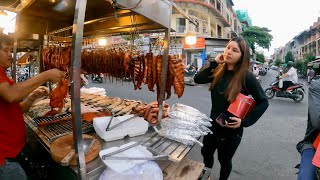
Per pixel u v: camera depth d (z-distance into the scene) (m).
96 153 1.78
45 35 4.20
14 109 1.92
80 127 1.56
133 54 3.13
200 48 19.56
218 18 30.25
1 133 1.81
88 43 4.89
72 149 1.81
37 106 3.37
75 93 1.52
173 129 2.09
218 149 2.76
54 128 2.42
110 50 3.55
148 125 2.41
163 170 1.95
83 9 1.48
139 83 3.17
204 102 9.95
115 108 3.19
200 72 2.93
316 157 1.61
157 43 3.11
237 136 2.62
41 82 1.76
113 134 2.08
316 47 38.75
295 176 3.70
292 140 5.33
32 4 2.56
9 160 1.84
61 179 2.03
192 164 2.06
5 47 1.79
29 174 2.86
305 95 12.63
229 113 2.58
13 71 3.62
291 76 10.07
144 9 1.98
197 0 23.97
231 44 2.41
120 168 1.51
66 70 2.93
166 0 2.27
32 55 5.88
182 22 22.80
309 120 1.96
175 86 2.65
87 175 1.59
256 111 2.42
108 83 16.98
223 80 2.61
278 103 9.95
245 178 3.62
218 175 3.68
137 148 1.78
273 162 4.19
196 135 2.06
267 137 5.51
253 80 2.44
